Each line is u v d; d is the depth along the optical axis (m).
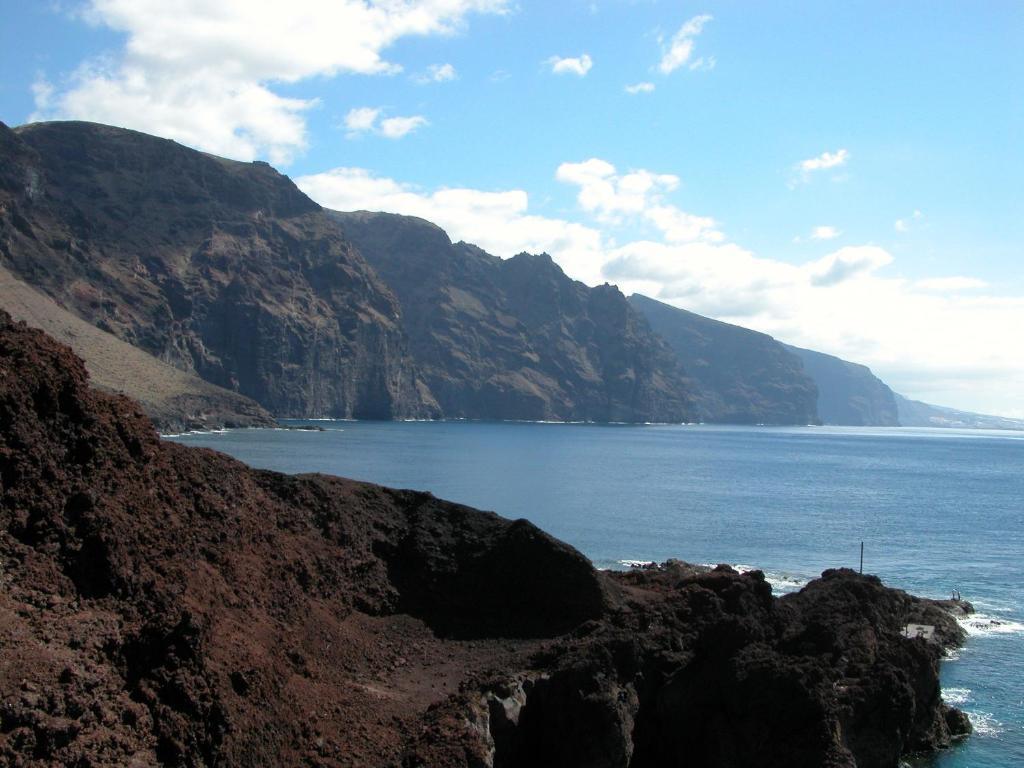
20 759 20.88
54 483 29.06
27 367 31.02
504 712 32.69
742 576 46.19
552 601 43.69
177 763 23.50
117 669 24.80
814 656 39.50
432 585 44.22
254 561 36.25
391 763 28.48
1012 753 41.06
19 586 25.50
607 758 32.97
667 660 37.47
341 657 35.88
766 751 33.88
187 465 37.97
